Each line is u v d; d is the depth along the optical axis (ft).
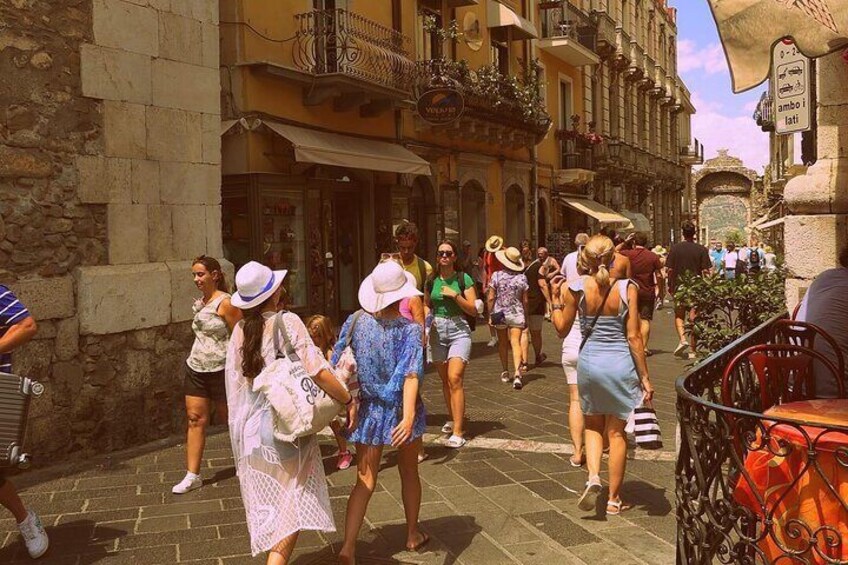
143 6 25.70
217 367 19.84
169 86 26.66
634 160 117.91
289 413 12.81
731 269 84.33
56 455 22.63
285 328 13.33
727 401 12.42
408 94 51.90
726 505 10.91
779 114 20.90
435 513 17.70
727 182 209.87
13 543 16.33
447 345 23.88
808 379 14.43
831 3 12.48
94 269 23.85
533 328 39.27
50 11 22.93
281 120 43.34
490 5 72.02
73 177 23.56
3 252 21.67
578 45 87.04
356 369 14.83
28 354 21.90
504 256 32.86
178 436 26.11
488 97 64.69
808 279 20.67
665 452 22.03
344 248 51.67
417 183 60.29
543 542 15.80
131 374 24.90
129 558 15.40
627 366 16.89
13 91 21.93
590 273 17.37
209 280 20.30
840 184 19.97
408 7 57.21
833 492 9.75
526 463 21.42
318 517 13.12
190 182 27.45
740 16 12.66
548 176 87.10
